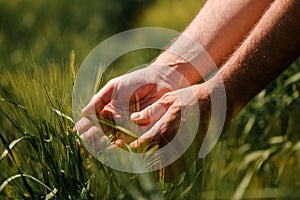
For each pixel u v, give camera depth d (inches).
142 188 93.3
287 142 145.1
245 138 154.2
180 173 94.7
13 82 104.3
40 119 101.1
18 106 102.3
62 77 109.6
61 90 104.7
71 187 99.3
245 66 94.5
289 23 91.2
